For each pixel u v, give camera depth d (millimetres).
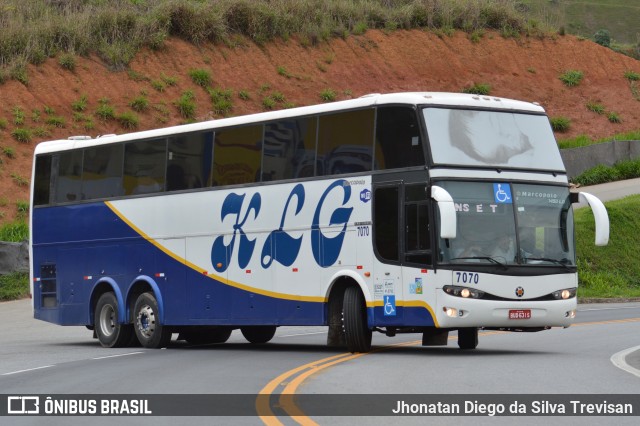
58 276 33406
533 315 23781
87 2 71688
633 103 77188
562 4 96500
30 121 59688
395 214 24281
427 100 24297
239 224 28000
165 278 30031
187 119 64125
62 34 65438
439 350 26766
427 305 23562
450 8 79938
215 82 67688
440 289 23375
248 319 27672
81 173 32875
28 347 31828
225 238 28375
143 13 71188
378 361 23312
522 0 92250
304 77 70812
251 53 70625
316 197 26047
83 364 25000
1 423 15414
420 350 26766
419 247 23750
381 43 75562
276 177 27172
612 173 64062
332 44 74000
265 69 70125
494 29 80625
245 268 27766
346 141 25547
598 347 26609
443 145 24031
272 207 27141
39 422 15469
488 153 24406
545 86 77375
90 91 63156
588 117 75375
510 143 24750
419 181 23906
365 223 24859
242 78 68875
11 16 66125
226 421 14875
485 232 23797
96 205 32219
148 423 15008
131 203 31141
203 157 29203
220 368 22938
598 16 157875
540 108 25609
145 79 65500
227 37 70750
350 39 74938
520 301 23672
